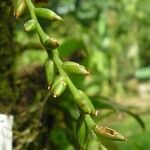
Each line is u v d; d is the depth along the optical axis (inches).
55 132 11.5
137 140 14.7
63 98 10.2
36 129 10.6
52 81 6.4
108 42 41.9
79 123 6.0
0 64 10.6
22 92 10.7
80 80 10.9
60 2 13.6
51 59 6.4
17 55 10.9
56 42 6.3
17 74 10.9
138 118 11.1
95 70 13.4
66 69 6.3
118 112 10.8
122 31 44.8
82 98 6.1
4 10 10.1
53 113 10.7
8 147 7.6
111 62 43.6
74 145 11.0
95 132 5.9
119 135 5.8
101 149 5.9
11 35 10.6
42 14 6.6
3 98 10.4
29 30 6.6
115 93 43.1
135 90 49.2
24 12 6.8
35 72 10.8
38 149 10.7
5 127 7.6
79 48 11.4
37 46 11.3
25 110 10.5
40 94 10.7
